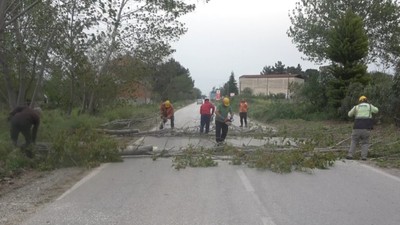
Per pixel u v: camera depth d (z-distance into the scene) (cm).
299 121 2848
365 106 1221
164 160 1202
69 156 1112
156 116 2989
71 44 1770
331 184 862
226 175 967
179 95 9738
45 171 1049
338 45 2709
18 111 1164
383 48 3372
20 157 1079
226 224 583
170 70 7106
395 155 1240
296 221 597
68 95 2555
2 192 807
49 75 2053
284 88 12025
